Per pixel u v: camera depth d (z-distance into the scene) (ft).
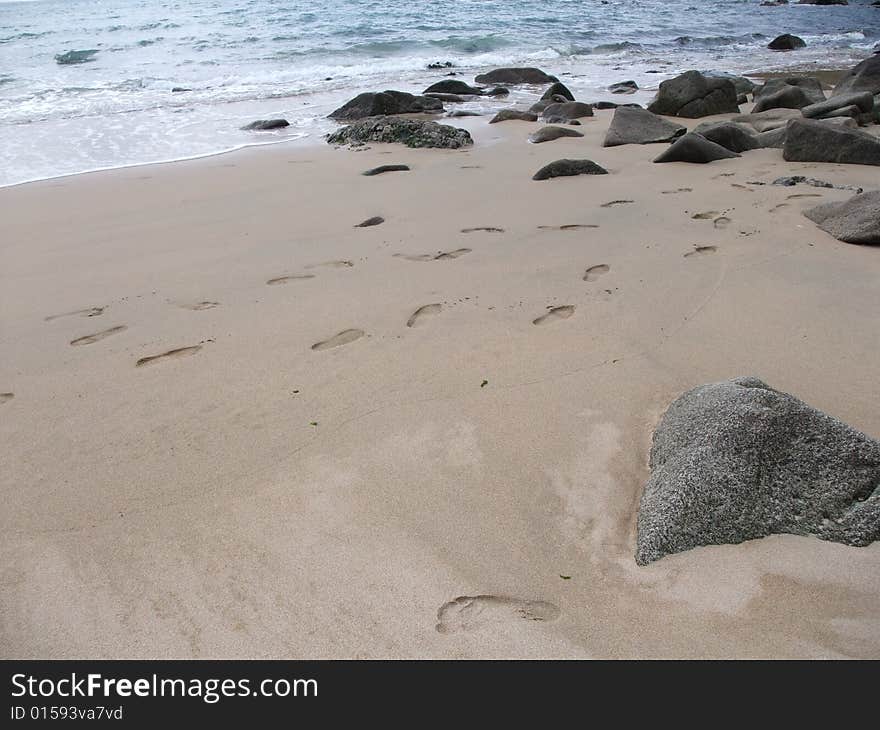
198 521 9.35
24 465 10.56
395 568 8.52
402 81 53.88
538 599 8.05
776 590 7.93
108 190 25.70
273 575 8.50
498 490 9.70
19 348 13.99
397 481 9.92
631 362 12.75
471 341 13.58
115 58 59.57
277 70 56.29
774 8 117.80
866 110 34.47
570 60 66.69
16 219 22.39
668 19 98.63
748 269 16.55
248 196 24.54
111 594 8.35
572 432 10.84
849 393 11.68
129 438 11.08
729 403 9.59
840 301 14.85
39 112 41.01
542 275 16.52
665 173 25.84
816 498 8.74
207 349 13.66
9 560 8.86
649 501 9.02
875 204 18.38
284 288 16.35
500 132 36.78
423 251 18.35
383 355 13.17
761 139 30.19
